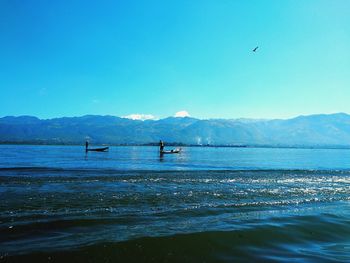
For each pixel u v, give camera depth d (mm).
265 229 14188
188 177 30812
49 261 10055
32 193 20281
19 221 13969
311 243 12930
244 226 14484
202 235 12953
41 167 42125
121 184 25281
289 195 22719
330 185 28781
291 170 42250
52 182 25109
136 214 15828
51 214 15312
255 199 20812
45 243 11445
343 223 15742
